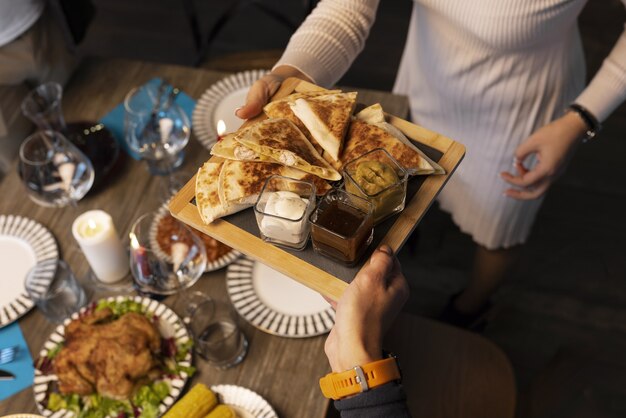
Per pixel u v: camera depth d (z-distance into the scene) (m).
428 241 2.33
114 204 1.48
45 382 1.20
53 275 1.29
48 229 1.45
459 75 1.52
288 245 0.97
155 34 2.96
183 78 1.72
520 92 1.49
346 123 1.05
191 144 1.58
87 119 1.64
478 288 2.01
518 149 1.51
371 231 0.94
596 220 2.37
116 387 1.16
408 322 1.61
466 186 1.78
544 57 1.44
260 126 1.03
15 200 1.50
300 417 1.18
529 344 2.11
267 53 2.06
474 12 1.35
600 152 2.53
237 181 0.99
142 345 1.19
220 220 1.01
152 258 1.23
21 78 1.88
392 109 1.60
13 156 1.89
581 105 1.45
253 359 1.24
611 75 1.41
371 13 1.34
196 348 1.25
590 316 2.16
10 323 1.31
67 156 1.42
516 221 1.78
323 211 0.92
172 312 1.28
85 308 1.29
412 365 1.55
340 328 0.90
